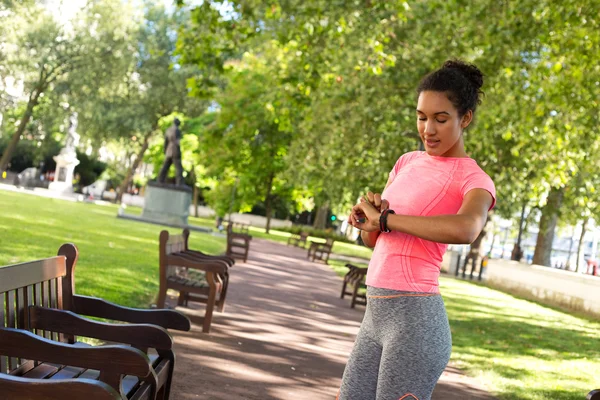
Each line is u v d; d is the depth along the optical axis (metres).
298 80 16.05
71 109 51.06
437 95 2.70
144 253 16.53
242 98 44.81
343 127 22.03
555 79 16.20
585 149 19.00
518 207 33.97
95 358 3.15
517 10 14.72
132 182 77.00
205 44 14.41
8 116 62.94
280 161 47.44
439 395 7.02
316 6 14.73
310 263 26.56
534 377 8.71
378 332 2.81
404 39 20.88
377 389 2.77
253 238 39.38
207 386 5.85
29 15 42.28
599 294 20.08
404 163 3.05
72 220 24.03
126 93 53.72
